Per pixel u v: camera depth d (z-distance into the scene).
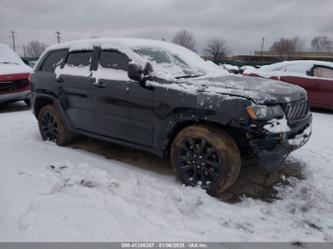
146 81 3.30
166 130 3.23
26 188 2.99
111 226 2.42
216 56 48.47
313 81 7.48
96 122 3.94
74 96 4.11
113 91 3.59
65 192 2.94
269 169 2.82
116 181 3.19
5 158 3.96
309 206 2.91
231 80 3.34
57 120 4.52
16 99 7.38
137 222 2.51
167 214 2.67
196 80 3.25
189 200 2.88
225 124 2.80
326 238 2.42
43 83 4.52
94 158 4.07
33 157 4.03
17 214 2.52
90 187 3.09
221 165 2.91
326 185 3.36
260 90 2.92
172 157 3.27
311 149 4.60
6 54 8.25
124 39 3.89
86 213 2.58
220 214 2.72
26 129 5.65
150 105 3.29
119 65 3.66
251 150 2.95
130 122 3.54
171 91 3.11
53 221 2.44
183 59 3.94
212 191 3.04
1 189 2.96
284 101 2.88
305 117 3.23
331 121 6.67
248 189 3.27
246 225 2.57
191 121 3.11
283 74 7.87
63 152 4.30
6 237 2.24
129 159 4.11
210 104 2.85
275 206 2.90
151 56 3.61
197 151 3.07
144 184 3.25
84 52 4.13
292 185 3.37
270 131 2.69
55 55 4.54
